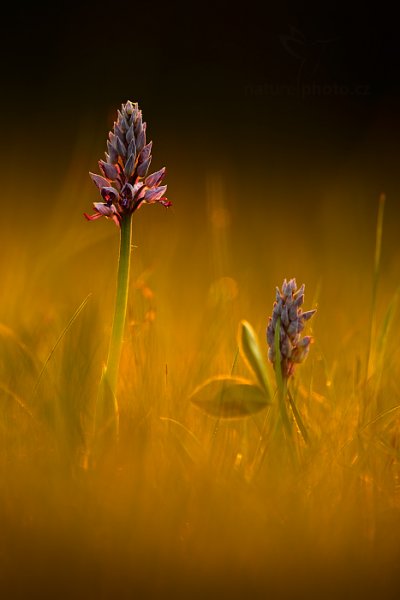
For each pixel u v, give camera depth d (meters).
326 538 1.22
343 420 1.34
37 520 1.22
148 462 1.27
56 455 1.28
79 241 1.85
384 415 1.33
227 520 1.22
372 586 1.19
